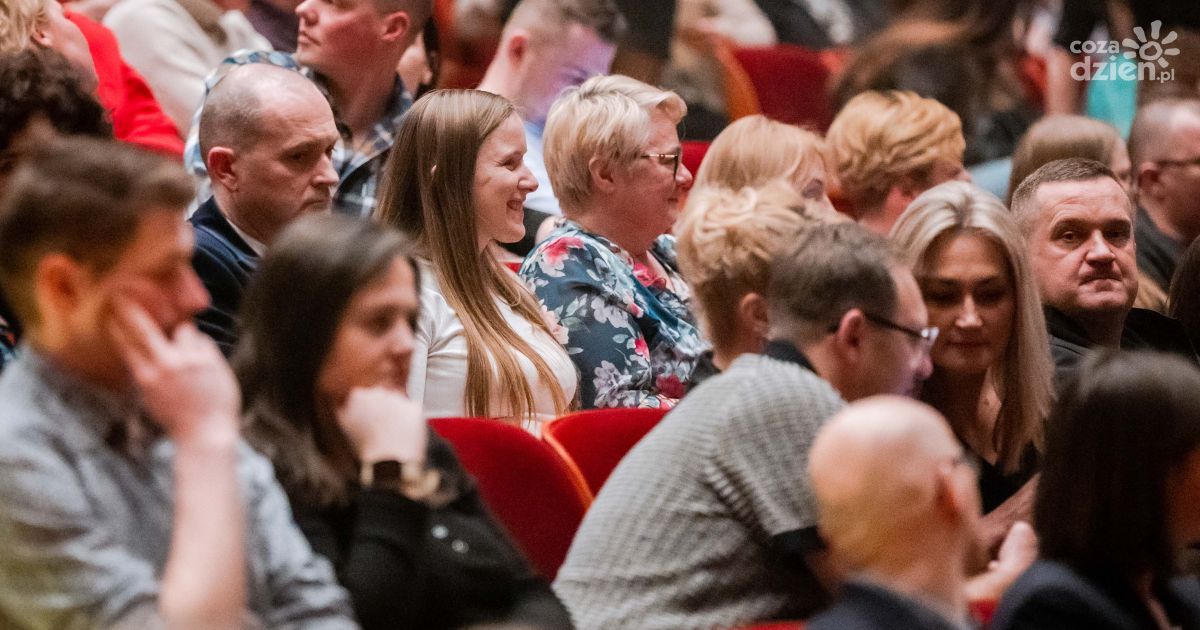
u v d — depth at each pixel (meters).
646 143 7.66
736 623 4.91
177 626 3.76
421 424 4.59
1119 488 4.55
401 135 6.93
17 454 3.84
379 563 4.41
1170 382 4.57
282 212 6.61
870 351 5.16
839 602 4.05
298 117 6.61
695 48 11.36
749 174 8.00
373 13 8.39
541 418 6.79
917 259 6.17
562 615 4.82
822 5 11.98
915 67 11.14
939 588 3.99
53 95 5.59
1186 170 9.59
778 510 4.85
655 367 7.55
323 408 4.52
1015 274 6.17
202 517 3.85
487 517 4.93
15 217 3.85
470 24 10.32
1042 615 4.55
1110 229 7.16
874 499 3.95
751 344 5.63
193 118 8.30
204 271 6.36
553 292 7.41
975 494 4.03
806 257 5.19
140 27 9.04
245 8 9.62
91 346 3.91
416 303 4.68
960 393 6.29
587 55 10.06
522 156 7.04
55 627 3.86
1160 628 4.62
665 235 8.30
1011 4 11.30
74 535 3.86
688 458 5.01
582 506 5.74
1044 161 9.24
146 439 4.05
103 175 3.86
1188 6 12.97
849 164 8.88
